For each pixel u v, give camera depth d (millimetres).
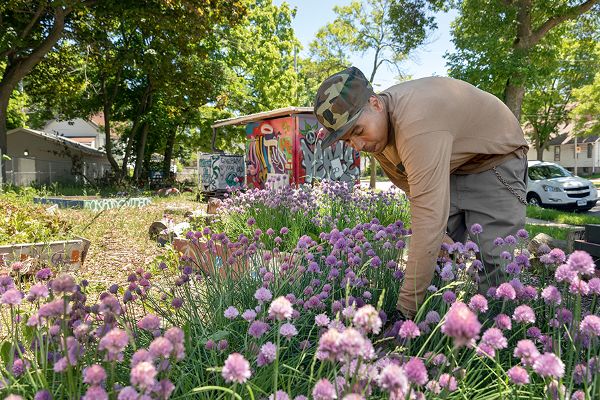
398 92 2225
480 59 17391
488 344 1337
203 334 1982
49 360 1649
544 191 14406
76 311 1835
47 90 25031
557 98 30656
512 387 1382
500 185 2586
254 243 3129
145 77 27281
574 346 1526
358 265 2457
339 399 1107
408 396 1107
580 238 4348
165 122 29328
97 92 26859
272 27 34281
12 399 1060
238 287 2674
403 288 2145
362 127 2193
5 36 16859
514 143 2479
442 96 2178
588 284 1562
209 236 3617
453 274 2121
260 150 12453
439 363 1521
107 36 21969
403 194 6504
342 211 5629
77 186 26719
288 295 2047
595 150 47812
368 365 1233
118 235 7824
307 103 37875
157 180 29391
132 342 1705
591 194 14203
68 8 17594
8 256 4707
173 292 2758
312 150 11180
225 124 13578
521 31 18000
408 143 2084
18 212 6812
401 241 2768
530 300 2021
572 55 24547
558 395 1253
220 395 1485
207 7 18031
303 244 2762
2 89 18344
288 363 1763
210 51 27922
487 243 2607
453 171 2697
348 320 1441
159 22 18531
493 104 2414
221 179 17672
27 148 32031
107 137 28297
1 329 2387
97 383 1111
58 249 5098
